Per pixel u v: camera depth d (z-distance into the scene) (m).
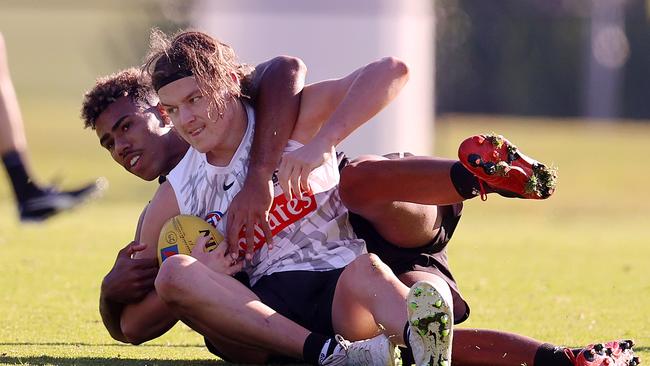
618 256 30.23
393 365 12.12
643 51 111.88
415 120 43.53
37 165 58.03
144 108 15.42
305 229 14.09
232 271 13.78
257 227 14.06
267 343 13.02
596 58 111.38
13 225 34.00
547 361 12.42
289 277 13.84
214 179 14.27
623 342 12.41
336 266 13.92
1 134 29.06
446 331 11.36
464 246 32.00
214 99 13.81
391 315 12.34
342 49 40.44
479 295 22.19
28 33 164.25
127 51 80.31
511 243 33.19
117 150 15.41
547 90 111.50
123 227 34.47
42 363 13.95
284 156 13.40
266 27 40.19
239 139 14.23
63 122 89.06
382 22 41.03
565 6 112.69
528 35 110.00
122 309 14.45
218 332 13.26
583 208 49.00
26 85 130.75
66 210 29.69
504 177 12.24
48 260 26.34
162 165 15.53
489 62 108.56
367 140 40.69
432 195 12.91
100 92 15.41
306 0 40.94
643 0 112.31
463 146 12.26
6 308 19.47
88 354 14.96
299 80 14.52
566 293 22.58
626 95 112.44
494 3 108.25
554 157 69.56
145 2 79.62
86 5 130.00
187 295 12.98
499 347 12.67
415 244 14.12
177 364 14.20
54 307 19.70
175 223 14.10
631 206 50.00
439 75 95.50
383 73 14.02
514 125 97.56
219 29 40.91
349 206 13.73
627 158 70.06
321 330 13.61
